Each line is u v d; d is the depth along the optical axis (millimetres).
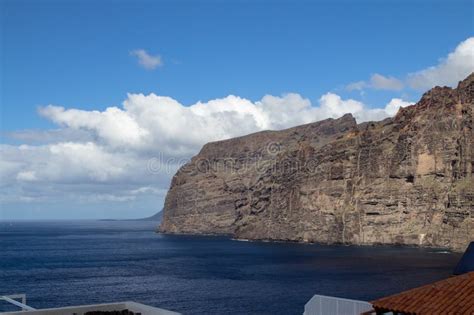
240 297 98750
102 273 146875
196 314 81562
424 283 117500
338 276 133875
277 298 97125
